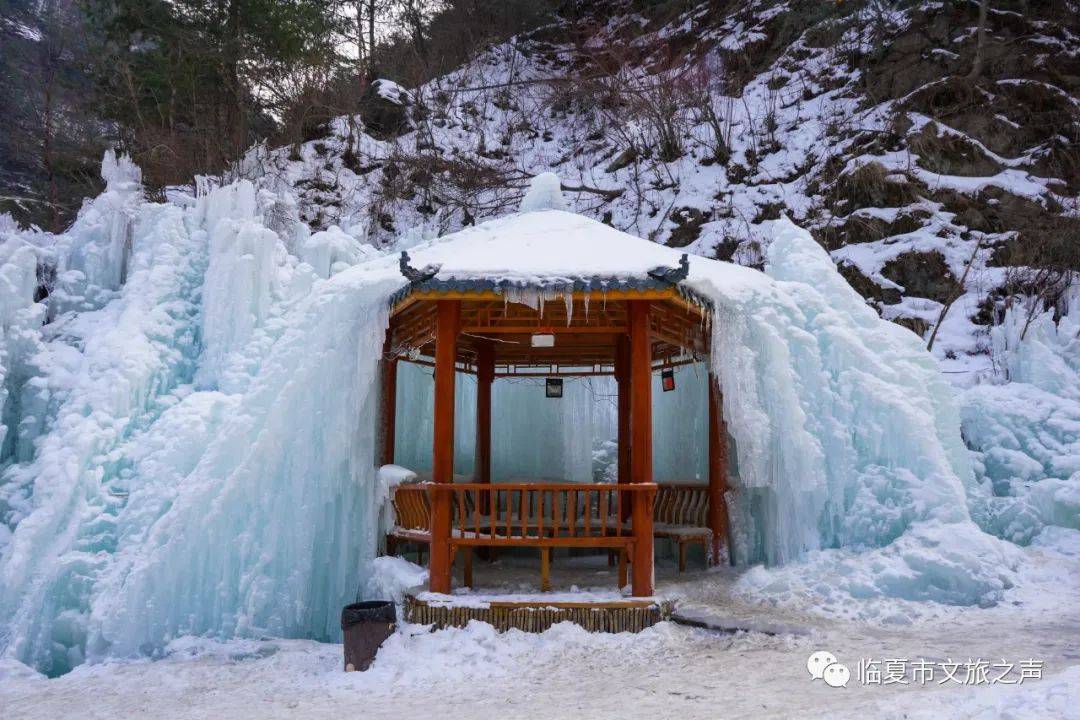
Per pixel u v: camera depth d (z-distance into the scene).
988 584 8.29
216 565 9.13
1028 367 12.38
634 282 7.87
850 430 9.93
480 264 8.21
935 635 7.17
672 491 11.30
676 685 6.13
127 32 22.70
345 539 9.49
